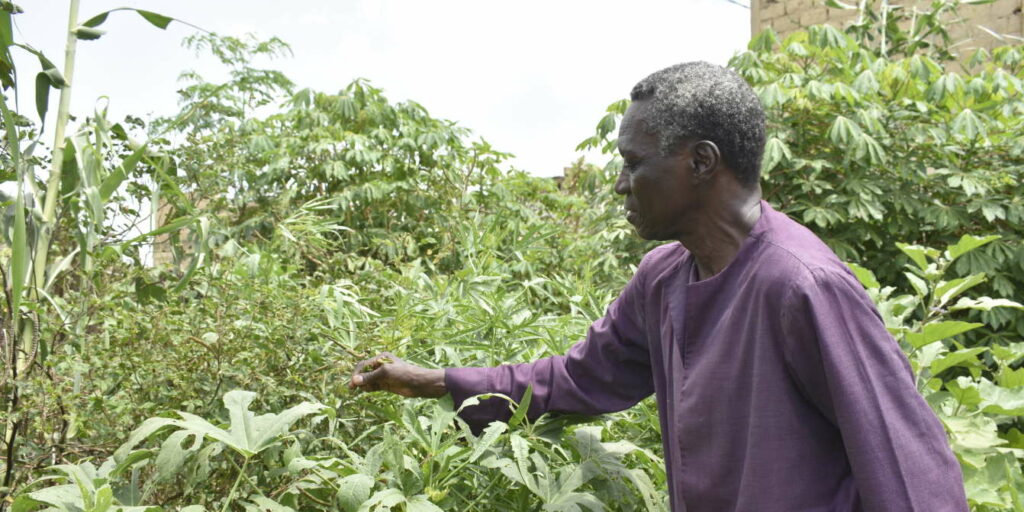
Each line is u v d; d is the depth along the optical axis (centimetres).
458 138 473
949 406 210
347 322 206
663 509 164
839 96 370
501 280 281
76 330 173
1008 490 192
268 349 168
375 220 429
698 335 133
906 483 111
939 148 381
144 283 184
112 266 187
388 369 167
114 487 144
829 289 117
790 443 120
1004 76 405
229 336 169
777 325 120
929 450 114
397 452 148
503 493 168
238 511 156
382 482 151
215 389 162
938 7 517
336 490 151
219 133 277
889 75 414
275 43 387
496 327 218
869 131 376
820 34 414
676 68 132
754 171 130
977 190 359
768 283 121
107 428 155
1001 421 222
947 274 362
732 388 126
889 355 117
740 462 126
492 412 168
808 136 395
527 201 514
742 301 126
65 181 195
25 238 173
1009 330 348
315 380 172
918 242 394
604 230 425
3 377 158
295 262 266
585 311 246
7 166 186
